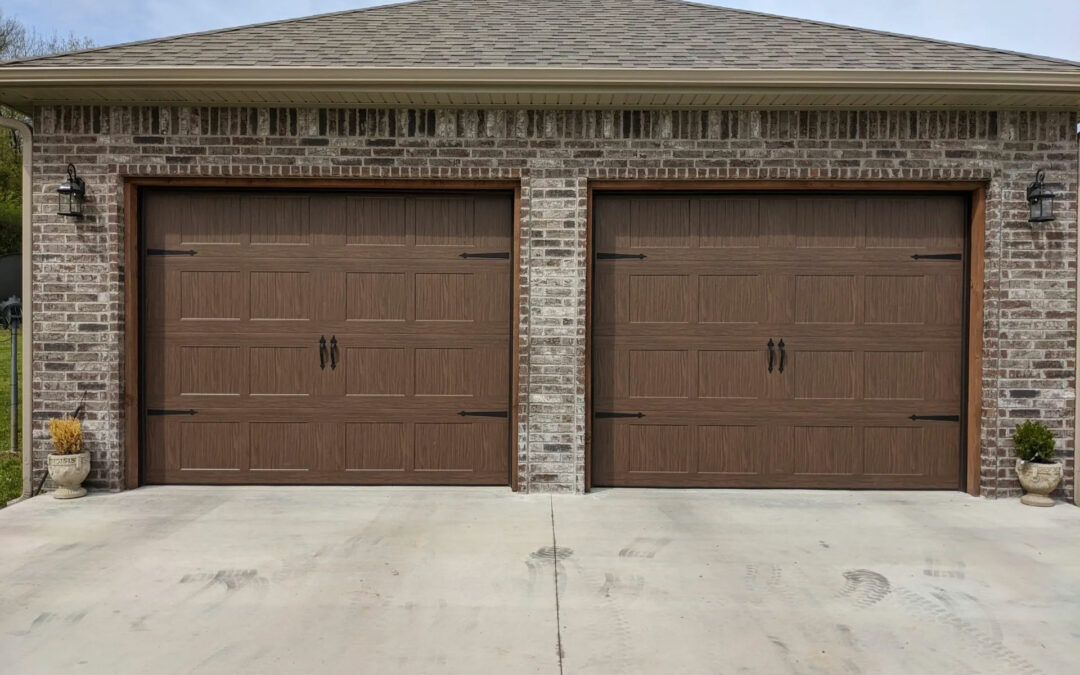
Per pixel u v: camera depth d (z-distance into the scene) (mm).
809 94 5406
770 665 3186
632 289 6035
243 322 6039
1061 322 5750
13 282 7688
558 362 5848
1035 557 4473
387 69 5246
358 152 5805
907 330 6000
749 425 6051
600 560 4383
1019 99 5469
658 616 3643
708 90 5359
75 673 3084
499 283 6039
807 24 6859
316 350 6062
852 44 6203
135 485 5977
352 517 5203
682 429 6066
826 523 5137
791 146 5773
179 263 6016
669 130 5805
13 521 5086
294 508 5426
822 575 4176
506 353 6051
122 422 5910
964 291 5988
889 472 6043
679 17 7105
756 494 5898
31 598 3803
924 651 3314
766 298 6012
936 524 5125
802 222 5988
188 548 4555
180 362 6047
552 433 5867
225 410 6062
